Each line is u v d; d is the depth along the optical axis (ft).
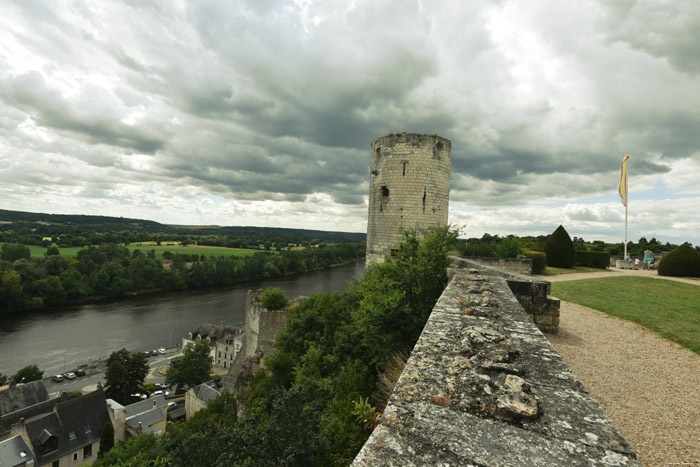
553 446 7.16
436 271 37.83
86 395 114.52
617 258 109.40
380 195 73.10
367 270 70.69
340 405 33.96
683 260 75.72
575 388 9.87
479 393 9.30
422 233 69.10
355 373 36.73
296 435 33.06
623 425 18.66
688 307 44.29
